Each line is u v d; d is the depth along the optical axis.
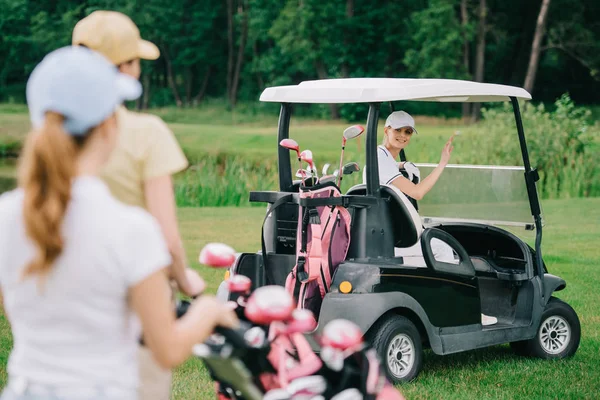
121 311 2.48
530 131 21.55
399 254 6.58
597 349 7.51
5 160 32.75
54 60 2.48
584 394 6.02
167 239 3.33
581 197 21.06
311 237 5.94
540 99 53.31
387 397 3.53
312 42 49.53
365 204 6.00
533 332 6.96
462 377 6.43
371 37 50.78
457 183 7.37
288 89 6.31
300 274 5.88
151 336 2.51
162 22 55.97
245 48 57.69
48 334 2.44
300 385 3.32
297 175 6.06
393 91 5.96
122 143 3.31
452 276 6.37
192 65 60.06
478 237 7.33
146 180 3.35
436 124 42.75
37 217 2.36
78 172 2.46
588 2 49.66
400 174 6.58
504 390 6.10
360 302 5.83
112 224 2.44
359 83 6.25
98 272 2.42
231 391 3.62
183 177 22.56
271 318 2.92
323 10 48.94
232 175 20.12
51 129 2.41
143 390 3.33
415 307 6.07
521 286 7.04
